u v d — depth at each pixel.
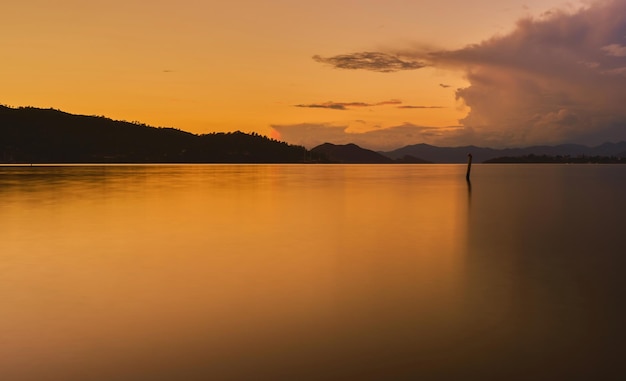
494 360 6.99
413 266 13.62
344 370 6.63
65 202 32.50
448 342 7.67
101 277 12.12
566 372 6.62
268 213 27.25
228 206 31.00
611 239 18.70
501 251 16.02
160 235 19.12
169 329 8.26
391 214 27.36
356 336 7.91
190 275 12.34
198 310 9.34
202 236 18.91
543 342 7.67
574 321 8.70
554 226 22.62
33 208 28.69
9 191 42.03
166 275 12.34
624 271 12.89
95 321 8.70
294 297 10.27
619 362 6.93
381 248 16.50
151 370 6.66
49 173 87.62
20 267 13.27
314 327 8.35
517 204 34.34
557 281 11.79
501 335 7.98
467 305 9.68
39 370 6.69
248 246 16.77
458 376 6.48
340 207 31.08
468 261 14.30
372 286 11.25
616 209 30.84
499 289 10.97
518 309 9.41
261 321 8.68
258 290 10.87
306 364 6.82
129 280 11.80
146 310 9.34
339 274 12.51
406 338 7.82
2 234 19.19
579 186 59.56
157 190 45.03
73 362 6.93
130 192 42.00
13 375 6.54
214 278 12.02
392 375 6.50
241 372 6.57
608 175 106.19
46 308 9.50
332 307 9.52
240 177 80.69
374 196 40.94
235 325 8.46
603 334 8.03
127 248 16.22
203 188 48.91
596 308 9.48
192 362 6.90
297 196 40.09
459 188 54.34
